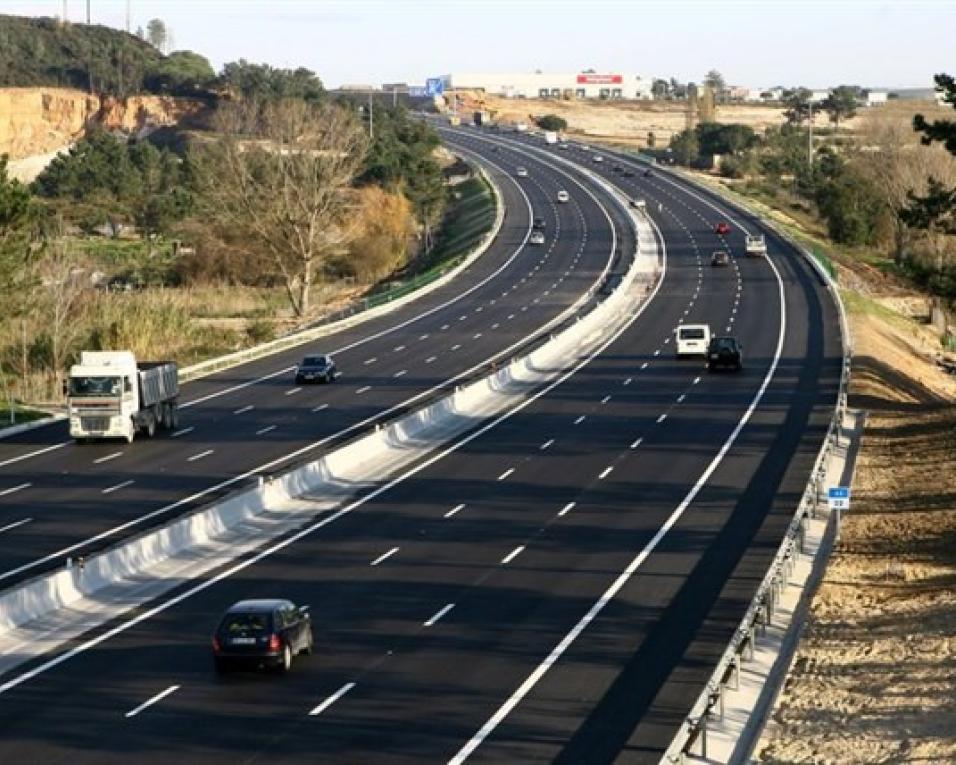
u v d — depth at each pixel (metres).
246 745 50.06
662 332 185.00
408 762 48.19
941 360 195.00
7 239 152.25
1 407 140.12
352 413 132.00
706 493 96.25
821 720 52.53
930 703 53.00
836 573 75.69
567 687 56.66
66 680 58.84
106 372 118.38
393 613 68.50
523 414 131.00
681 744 44.66
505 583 73.94
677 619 66.81
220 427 126.50
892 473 103.06
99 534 85.69
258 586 74.44
